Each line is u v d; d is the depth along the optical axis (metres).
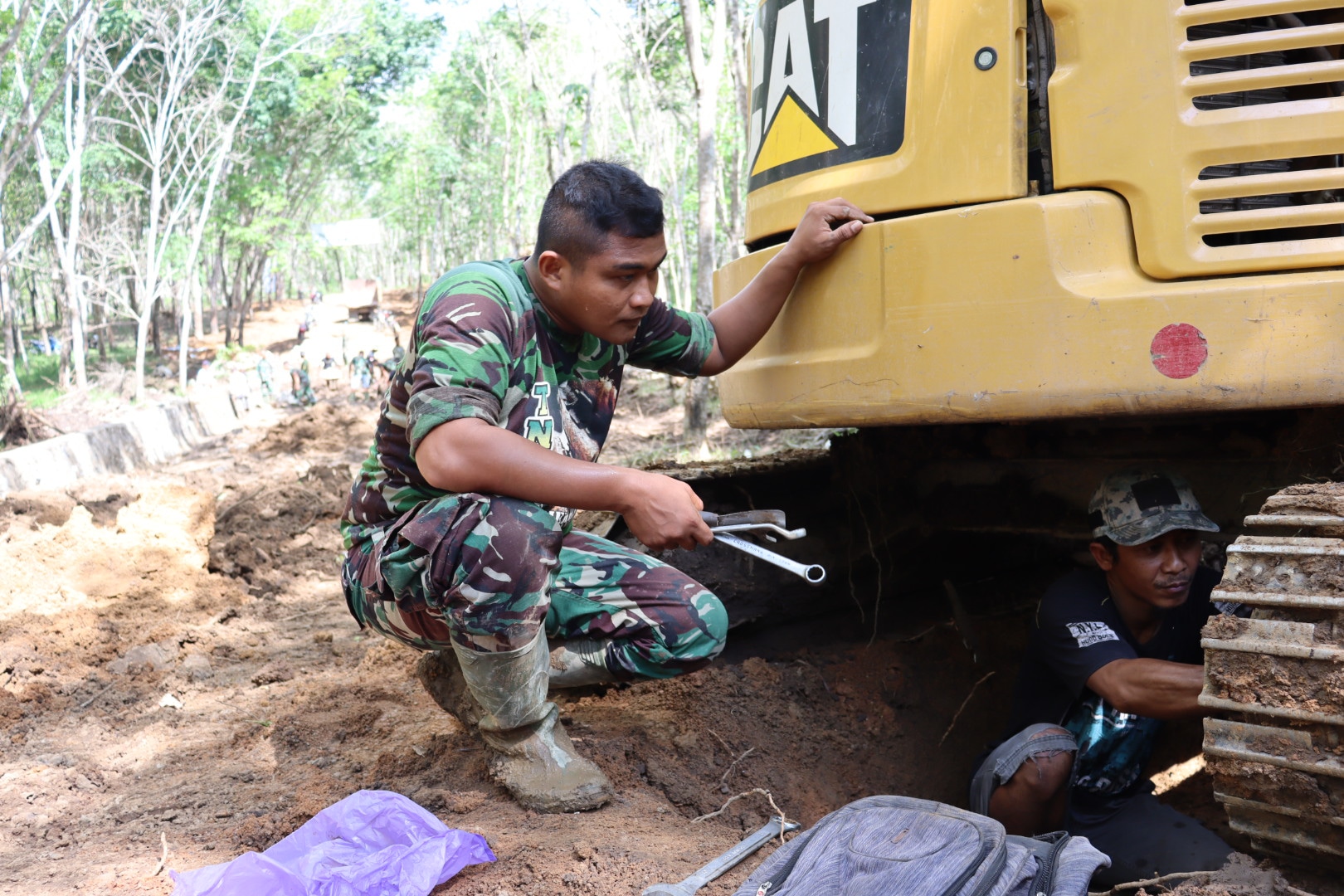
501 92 42.84
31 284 37.81
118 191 27.75
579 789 2.81
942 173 2.84
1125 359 2.58
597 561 2.91
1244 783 2.11
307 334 40.06
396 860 2.31
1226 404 2.51
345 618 5.90
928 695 4.16
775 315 3.14
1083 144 2.68
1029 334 2.68
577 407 2.90
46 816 3.12
